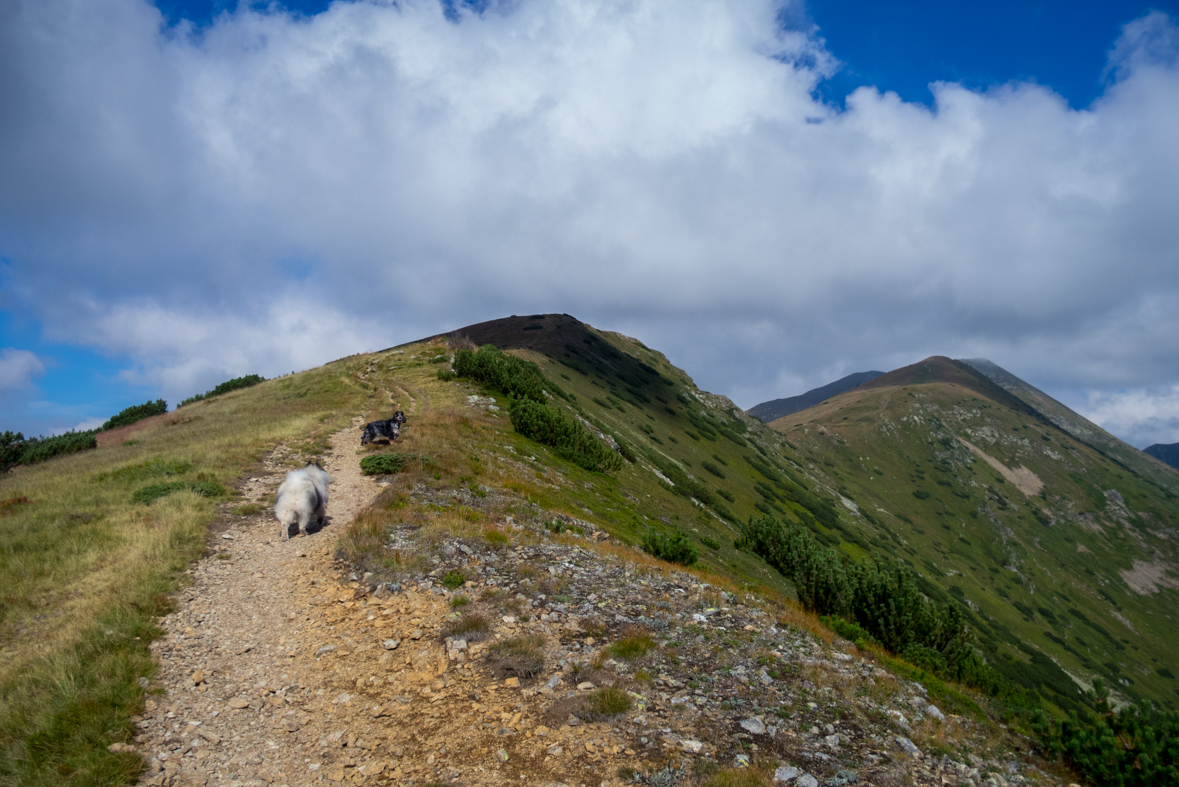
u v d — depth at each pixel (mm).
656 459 55125
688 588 12477
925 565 100812
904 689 8781
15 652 8070
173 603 9695
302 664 8391
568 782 5934
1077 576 125562
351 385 41969
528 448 29656
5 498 15859
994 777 6652
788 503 77812
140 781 5867
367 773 6148
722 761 6277
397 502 15695
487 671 8062
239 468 18719
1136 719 7242
